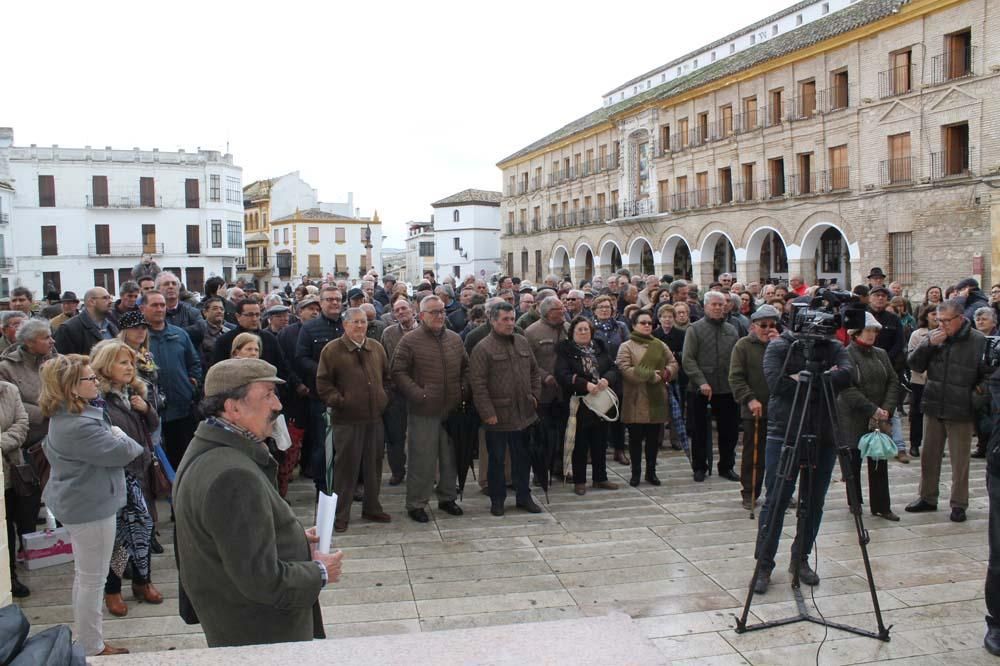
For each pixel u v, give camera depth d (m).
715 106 37.75
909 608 5.66
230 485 3.06
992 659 4.90
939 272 26.70
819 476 6.11
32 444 6.60
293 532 3.42
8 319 8.44
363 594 6.02
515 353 8.05
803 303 6.40
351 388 7.55
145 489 6.43
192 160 52.00
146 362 6.76
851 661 4.88
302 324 9.44
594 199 50.62
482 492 9.12
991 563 5.03
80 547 4.86
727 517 7.93
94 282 49.53
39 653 2.46
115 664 2.75
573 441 8.74
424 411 7.82
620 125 46.12
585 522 7.83
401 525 7.81
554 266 56.28
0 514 4.26
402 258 117.06
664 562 6.65
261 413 3.28
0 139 47.06
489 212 71.88
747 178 36.12
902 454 10.28
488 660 2.79
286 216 77.88
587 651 2.86
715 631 5.32
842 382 5.96
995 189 24.56
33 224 47.69
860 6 32.41
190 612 3.66
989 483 5.12
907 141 27.89
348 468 7.61
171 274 9.56
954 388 7.57
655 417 9.09
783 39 35.97
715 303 9.38
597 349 9.51
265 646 2.90
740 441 11.90
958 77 25.69
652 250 43.56
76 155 48.53
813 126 31.81
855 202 29.88
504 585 6.18
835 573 6.35
